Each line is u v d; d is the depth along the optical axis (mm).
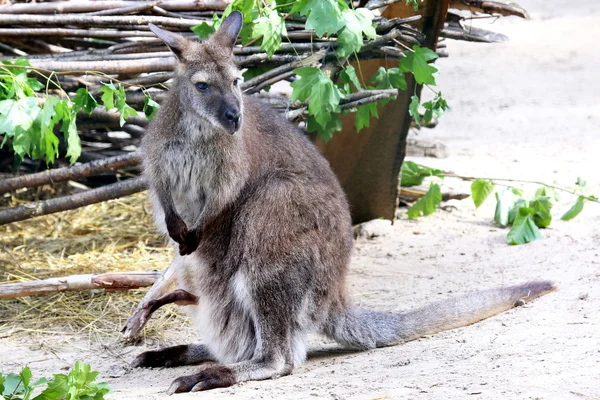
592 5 31969
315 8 9062
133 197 13312
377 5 10406
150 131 8188
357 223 12531
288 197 7840
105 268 10609
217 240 8062
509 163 14984
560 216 11875
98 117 12430
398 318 8266
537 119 18547
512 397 6098
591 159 14930
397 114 11672
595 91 21047
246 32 9594
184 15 11219
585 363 6645
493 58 25531
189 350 8227
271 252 7719
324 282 7855
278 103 11336
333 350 8414
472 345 7559
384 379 6883
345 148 11969
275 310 7660
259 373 7406
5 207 12789
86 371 6312
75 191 13484
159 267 10680
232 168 7879
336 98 9500
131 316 8664
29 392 6191
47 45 11930
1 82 8797
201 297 8195
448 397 6219
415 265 10570
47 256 11117
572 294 8570
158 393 7129
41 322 9180
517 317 8156
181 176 8117
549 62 24594
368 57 10664
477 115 19266
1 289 8719
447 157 15633
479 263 10383
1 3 11594
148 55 10727
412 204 13219
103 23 10680
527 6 32125
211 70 7867
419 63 10250
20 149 8539
